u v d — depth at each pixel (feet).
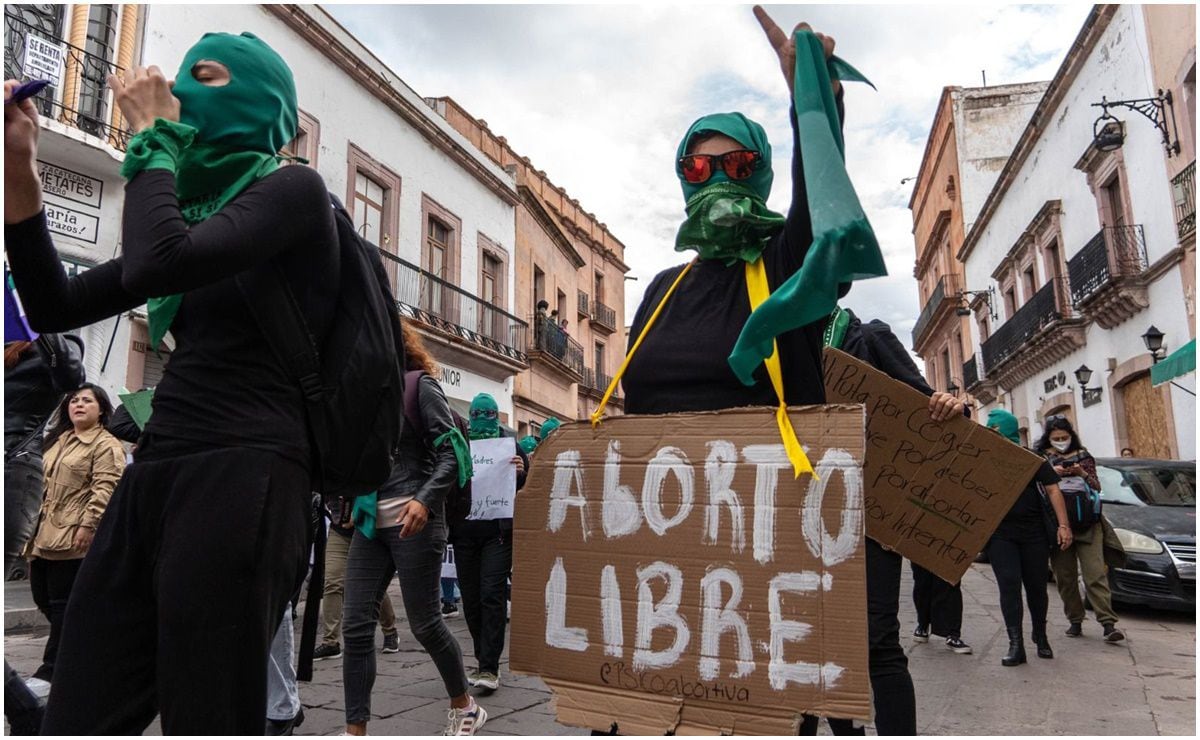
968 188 96.63
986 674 16.35
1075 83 59.16
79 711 4.76
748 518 5.14
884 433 8.18
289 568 5.05
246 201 4.97
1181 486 28.73
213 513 4.76
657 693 5.24
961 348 103.04
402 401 5.87
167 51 36.35
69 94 31.76
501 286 67.05
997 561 17.85
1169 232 45.57
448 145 58.90
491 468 14.87
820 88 5.37
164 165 4.88
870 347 11.41
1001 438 7.78
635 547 5.48
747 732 4.92
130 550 4.95
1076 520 20.67
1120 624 23.72
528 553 5.88
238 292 5.10
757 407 5.31
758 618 5.00
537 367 73.92
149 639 4.99
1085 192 58.13
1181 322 44.42
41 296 5.53
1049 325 61.87
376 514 10.44
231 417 4.97
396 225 52.75
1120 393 53.98
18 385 11.86
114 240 33.42
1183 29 42.37
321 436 5.29
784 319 5.06
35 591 13.87
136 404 13.48
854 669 4.71
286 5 43.01
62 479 13.71
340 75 48.08
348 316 5.49
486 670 14.03
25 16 30.71
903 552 7.88
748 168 6.48
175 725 4.60
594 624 5.53
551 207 82.53
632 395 6.66
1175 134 43.96
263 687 4.85
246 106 5.49
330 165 46.93
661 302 6.79
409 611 10.64
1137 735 11.84
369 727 11.53
